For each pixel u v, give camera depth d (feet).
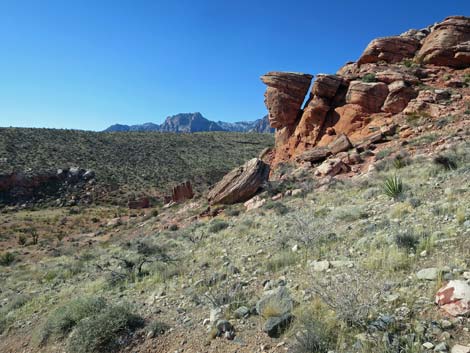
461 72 80.18
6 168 178.19
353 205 35.73
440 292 12.51
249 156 257.96
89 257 52.13
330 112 88.07
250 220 44.47
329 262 19.56
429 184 34.68
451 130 59.31
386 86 80.07
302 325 13.32
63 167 197.36
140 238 62.18
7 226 123.44
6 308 28.45
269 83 98.84
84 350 16.25
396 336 10.99
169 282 24.85
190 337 15.38
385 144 67.05
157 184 194.39
